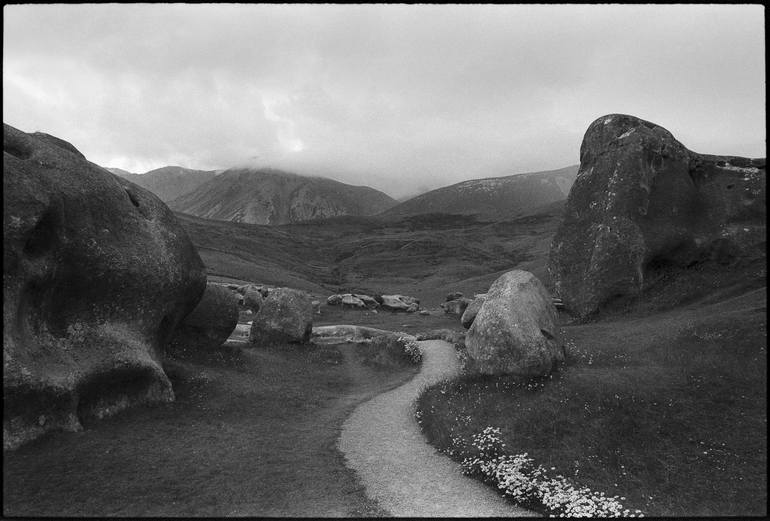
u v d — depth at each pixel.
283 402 29.55
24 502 15.56
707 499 16.53
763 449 18.75
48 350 21.59
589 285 46.28
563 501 16.72
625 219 45.81
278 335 46.38
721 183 48.03
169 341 34.03
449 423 24.38
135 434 21.53
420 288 158.75
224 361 35.69
